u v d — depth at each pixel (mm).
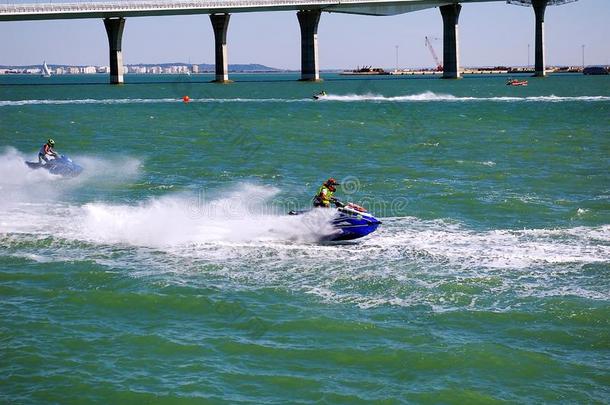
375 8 191750
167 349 14625
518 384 13211
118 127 61594
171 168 37688
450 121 67812
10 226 23797
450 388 13047
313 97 111188
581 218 25328
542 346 14688
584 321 15867
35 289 17875
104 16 171750
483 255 20547
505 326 15625
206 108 88312
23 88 175500
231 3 165625
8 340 14938
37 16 147125
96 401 12656
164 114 77500
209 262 20062
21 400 12648
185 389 13031
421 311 16469
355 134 55906
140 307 16812
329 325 15680
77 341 14961
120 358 14219
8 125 63250
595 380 13328
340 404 12555
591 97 112000
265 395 12859
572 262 19828
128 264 19859
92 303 17047
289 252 21031
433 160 40875
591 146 47375
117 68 188875
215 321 15992
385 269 19375
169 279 18547
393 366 13914
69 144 48969
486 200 28562
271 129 59906
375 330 15430
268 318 16078
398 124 64750
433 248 21328
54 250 21141
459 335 15180
